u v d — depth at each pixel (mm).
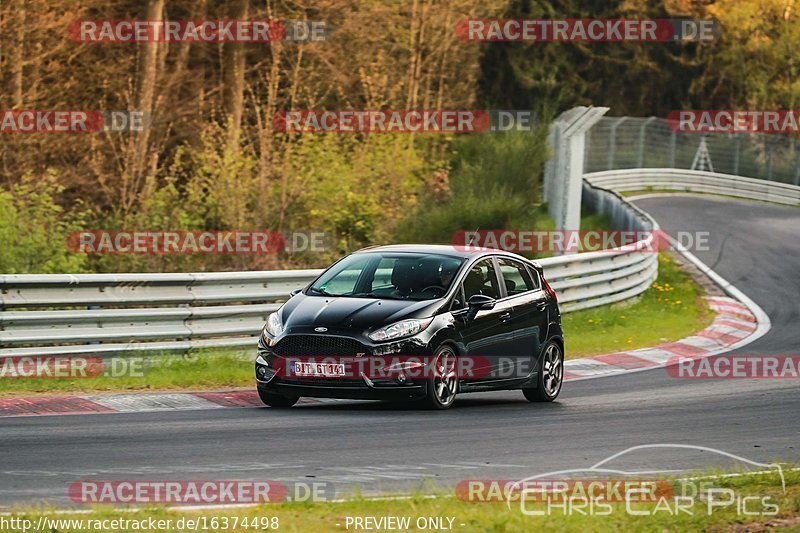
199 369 48844
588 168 170625
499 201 94625
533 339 45156
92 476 28000
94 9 129000
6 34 109562
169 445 32438
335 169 112000
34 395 42031
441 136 132125
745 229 129875
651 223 98438
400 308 40812
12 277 47656
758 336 71250
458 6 157500
